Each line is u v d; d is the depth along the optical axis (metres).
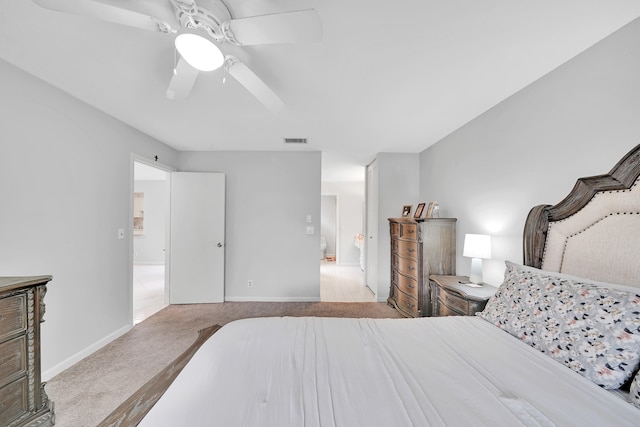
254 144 3.55
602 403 0.87
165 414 0.80
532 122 1.93
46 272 1.97
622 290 1.12
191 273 3.73
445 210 3.21
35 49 1.56
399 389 0.93
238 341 1.28
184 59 1.31
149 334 2.75
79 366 2.14
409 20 1.32
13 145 1.76
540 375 1.02
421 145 3.59
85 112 2.28
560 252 1.59
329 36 1.44
